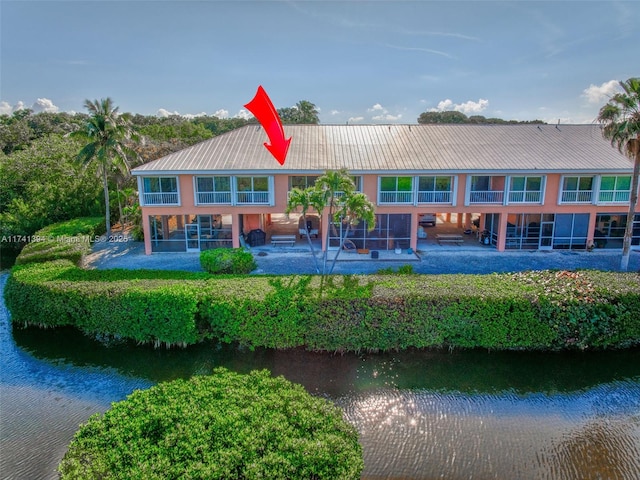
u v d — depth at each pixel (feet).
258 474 21.88
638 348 52.31
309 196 69.62
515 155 92.48
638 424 38.29
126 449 23.70
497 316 50.11
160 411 26.63
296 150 94.63
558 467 32.91
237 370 47.65
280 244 98.12
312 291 52.65
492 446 35.32
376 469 32.53
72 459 23.40
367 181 88.63
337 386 44.37
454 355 50.52
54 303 56.03
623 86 70.54
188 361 49.90
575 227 92.99
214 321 51.13
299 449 23.59
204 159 90.33
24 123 229.86
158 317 51.55
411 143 98.53
